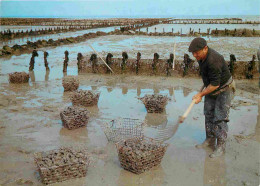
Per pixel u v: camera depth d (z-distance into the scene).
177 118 6.04
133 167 3.79
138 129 5.28
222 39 27.23
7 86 8.88
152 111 6.36
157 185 3.55
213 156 4.30
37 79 9.97
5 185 3.52
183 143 4.82
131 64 10.66
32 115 6.18
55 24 59.91
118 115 6.20
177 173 3.85
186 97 7.65
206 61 4.17
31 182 3.60
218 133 4.40
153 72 10.44
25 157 4.27
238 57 14.77
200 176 3.77
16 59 14.60
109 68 10.56
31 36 29.97
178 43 23.25
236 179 3.69
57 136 5.07
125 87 8.80
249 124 5.62
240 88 8.49
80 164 3.64
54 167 3.48
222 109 4.35
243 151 4.48
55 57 15.22
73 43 22.81
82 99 6.75
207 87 4.21
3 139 4.90
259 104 6.91
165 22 69.19
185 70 10.00
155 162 3.97
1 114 6.21
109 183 3.59
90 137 5.04
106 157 4.29
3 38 25.81
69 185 3.54
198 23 62.91
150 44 22.41
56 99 7.46
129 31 34.19
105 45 21.45
